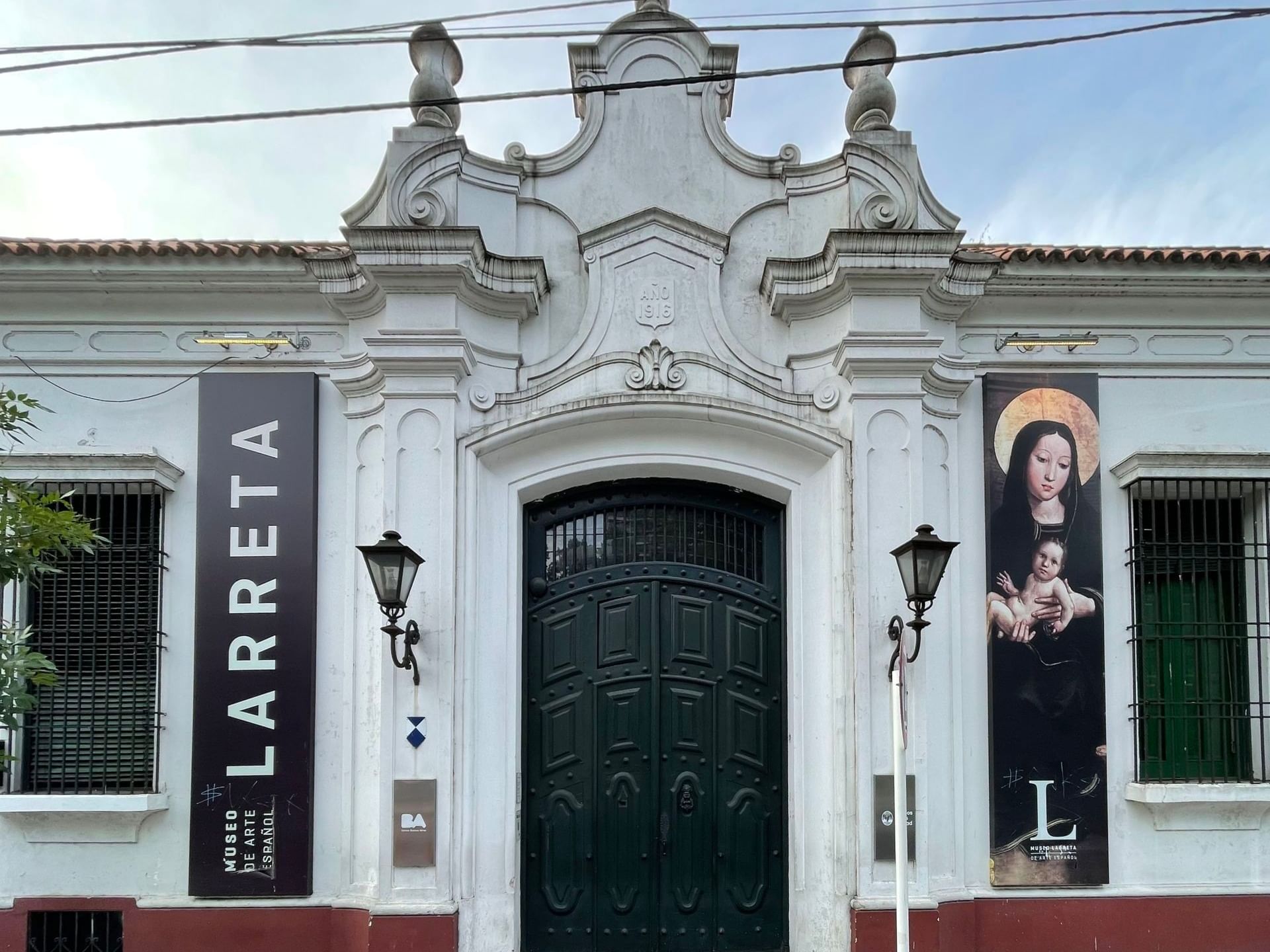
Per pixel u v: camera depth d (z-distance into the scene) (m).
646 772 6.52
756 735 6.58
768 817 6.50
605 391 6.47
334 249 6.59
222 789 6.09
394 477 6.13
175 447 6.48
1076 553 6.45
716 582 6.73
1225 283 6.54
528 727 6.54
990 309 6.68
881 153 6.43
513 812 6.22
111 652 6.29
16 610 6.23
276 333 6.56
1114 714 6.38
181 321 6.57
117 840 6.12
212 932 5.98
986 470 6.52
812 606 6.44
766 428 6.39
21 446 6.41
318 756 6.20
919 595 5.34
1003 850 6.16
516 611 6.43
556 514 6.80
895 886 5.85
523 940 6.34
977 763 6.30
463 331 6.32
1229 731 6.47
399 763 5.90
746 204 6.77
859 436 6.23
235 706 6.15
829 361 6.49
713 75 5.56
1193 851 6.29
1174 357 6.68
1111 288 6.59
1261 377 6.72
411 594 6.03
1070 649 6.36
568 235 6.72
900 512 6.19
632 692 6.61
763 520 6.81
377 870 5.86
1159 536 6.66
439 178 6.39
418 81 6.56
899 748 4.82
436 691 5.95
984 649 6.40
